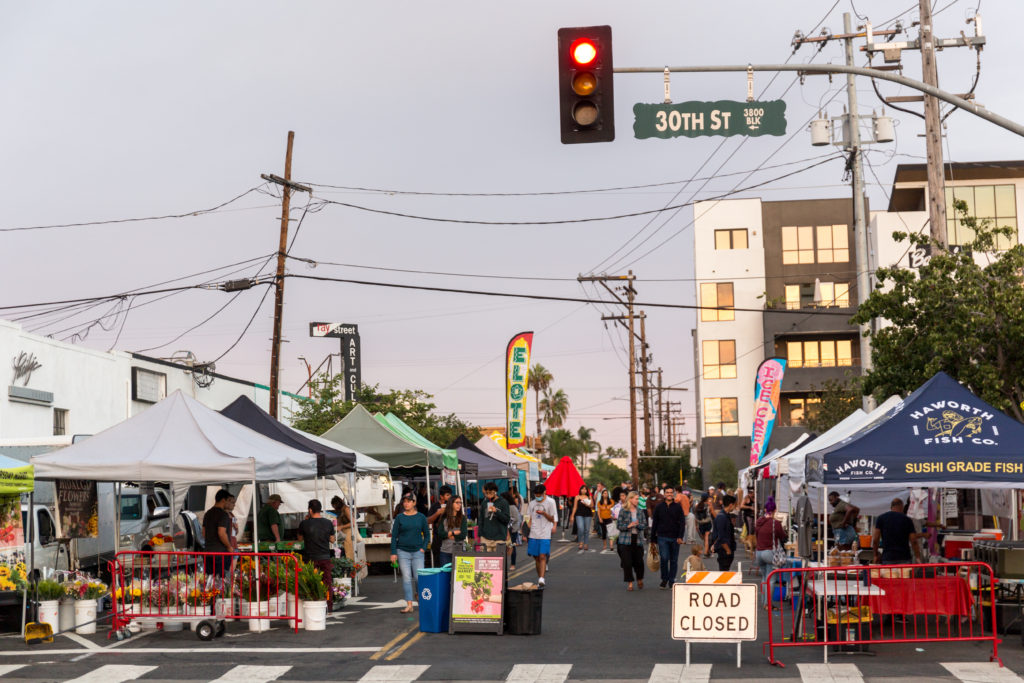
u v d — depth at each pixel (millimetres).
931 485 12969
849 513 19391
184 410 16766
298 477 16812
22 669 12477
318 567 17641
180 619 14812
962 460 12844
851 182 29531
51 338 33062
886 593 13227
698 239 65812
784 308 64375
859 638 13000
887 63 25953
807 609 15312
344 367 52875
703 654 13125
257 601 15250
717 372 65125
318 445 20094
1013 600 14000
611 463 118375
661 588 21531
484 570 15156
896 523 15586
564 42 12312
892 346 21547
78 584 15758
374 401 52031
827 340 63875
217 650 13773
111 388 37125
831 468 13023
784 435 62219
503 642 14297
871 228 55281
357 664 12641
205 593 15008
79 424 34719
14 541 15711
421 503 29922
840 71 13305
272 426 19797
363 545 23609
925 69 21781
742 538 34344
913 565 12727
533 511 21219
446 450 26875
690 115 13180
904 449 12984
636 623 16234
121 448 15875
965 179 54000
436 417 53531
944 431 13117
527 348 38875
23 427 31156
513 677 11672
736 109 13172
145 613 15000
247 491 22781
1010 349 20641
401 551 17562
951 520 20844
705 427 65000
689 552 31672
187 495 24453
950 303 21016
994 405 20141
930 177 21750
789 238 65125
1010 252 21031
